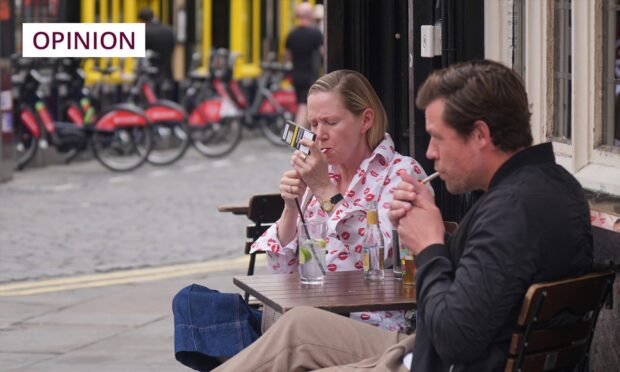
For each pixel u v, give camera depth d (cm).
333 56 1262
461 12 1108
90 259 2025
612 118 979
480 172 688
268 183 3058
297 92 3991
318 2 1434
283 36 4597
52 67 3319
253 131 4359
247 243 1130
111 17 3641
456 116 677
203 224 2397
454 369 680
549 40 1025
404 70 1224
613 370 923
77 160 3516
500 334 668
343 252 937
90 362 1345
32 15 3288
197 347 837
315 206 963
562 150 1008
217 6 4259
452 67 691
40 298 1716
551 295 655
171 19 4003
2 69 2988
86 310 1633
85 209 2589
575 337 696
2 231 2295
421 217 702
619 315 913
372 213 890
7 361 1351
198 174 3266
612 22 970
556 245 664
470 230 681
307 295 834
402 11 1223
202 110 3672
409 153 1208
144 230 2322
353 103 932
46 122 3291
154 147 3441
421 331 699
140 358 1362
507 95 676
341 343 770
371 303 808
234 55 4144
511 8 1064
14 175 3183
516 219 658
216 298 855
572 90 988
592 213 924
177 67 4019
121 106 3328
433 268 688
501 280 650
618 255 912
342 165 953
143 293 1748
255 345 771
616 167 955
